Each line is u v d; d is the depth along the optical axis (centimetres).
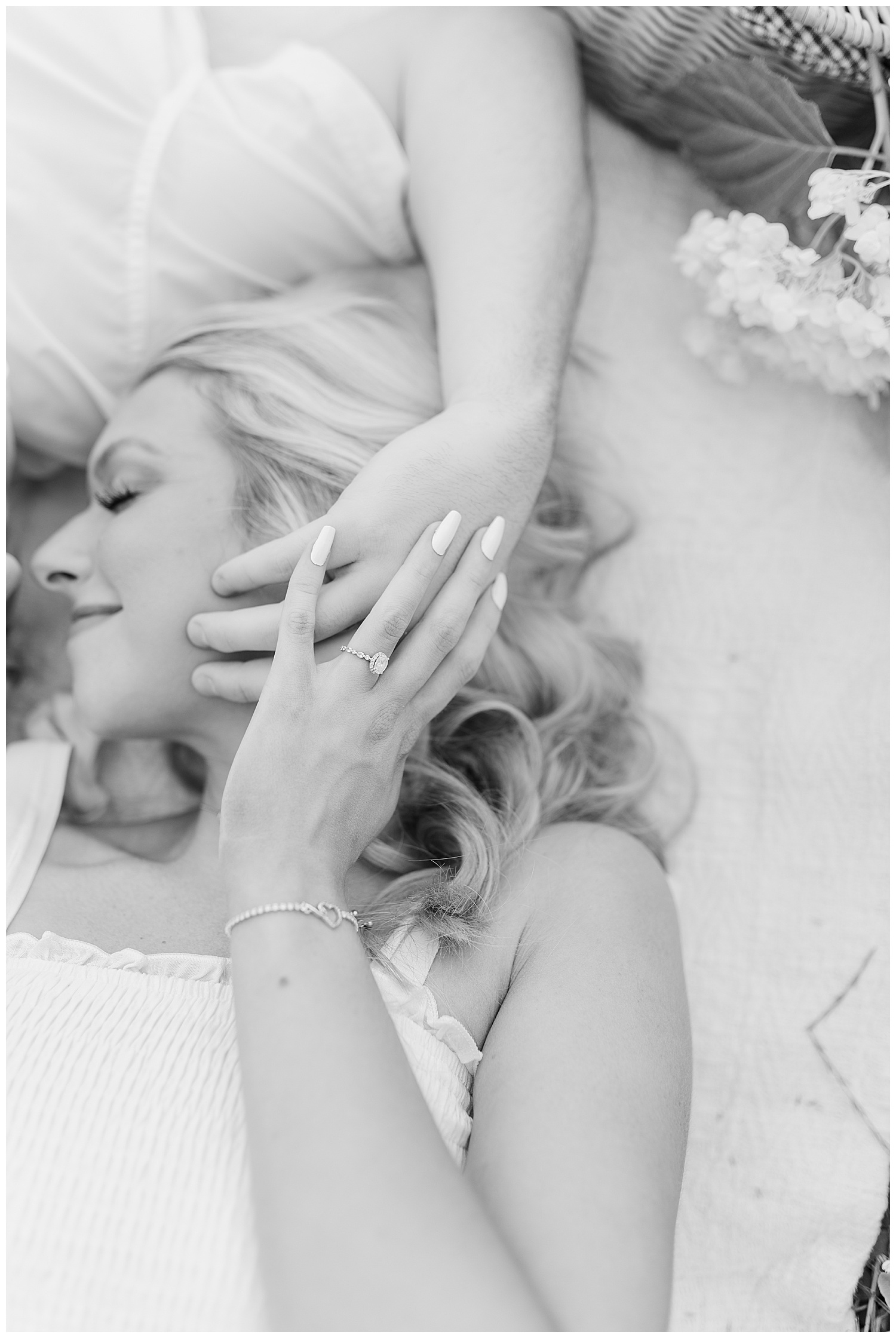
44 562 125
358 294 137
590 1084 91
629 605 144
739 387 143
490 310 118
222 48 147
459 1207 78
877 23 120
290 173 134
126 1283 84
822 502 140
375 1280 74
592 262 146
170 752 136
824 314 119
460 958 106
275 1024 85
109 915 113
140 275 137
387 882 118
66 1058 93
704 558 142
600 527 145
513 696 136
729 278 124
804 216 130
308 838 94
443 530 102
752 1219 125
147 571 115
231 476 118
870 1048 128
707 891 136
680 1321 122
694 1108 129
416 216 135
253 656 115
